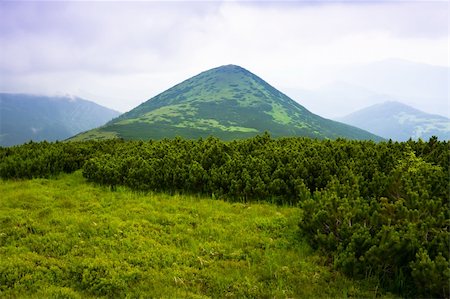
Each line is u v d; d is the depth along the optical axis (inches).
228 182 584.4
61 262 373.7
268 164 620.4
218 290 332.5
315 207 410.6
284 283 337.7
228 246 413.1
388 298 310.3
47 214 503.5
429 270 295.4
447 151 550.9
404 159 549.6
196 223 480.1
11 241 420.2
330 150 654.5
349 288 323.6
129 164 652.7
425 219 352.8
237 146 746.2
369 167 551.5
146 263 376.5
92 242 418.3
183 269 367.9
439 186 427.5
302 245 410.0
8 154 813.2
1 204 537.3
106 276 347.3
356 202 397.4
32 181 679.1
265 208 526.3
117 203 551.8
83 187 643.5
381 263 331.3
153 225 470.9
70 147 855.7
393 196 432.8
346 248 346.6
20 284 336.5
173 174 605.9
